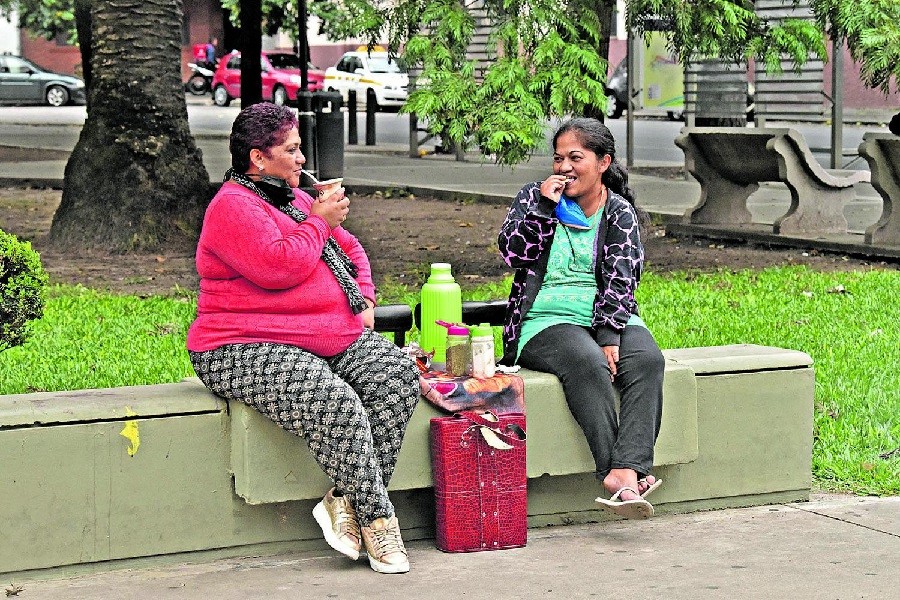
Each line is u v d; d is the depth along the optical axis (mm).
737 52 11836
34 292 6551
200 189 13359
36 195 18219
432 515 5457
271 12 32094
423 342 5672
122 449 4930
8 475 4781
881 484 6148
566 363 5387
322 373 4859
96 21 13094
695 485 5816
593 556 5188
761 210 15555
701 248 13172
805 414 5965
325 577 4930
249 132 5023
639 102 31188
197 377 5543
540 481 5586
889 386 7512
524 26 10758
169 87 13203
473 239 14016
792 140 12875
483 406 5246
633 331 5523
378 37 11492
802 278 10984
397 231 14633
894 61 11617
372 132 26875
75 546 4902
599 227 5668
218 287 5012
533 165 22109
